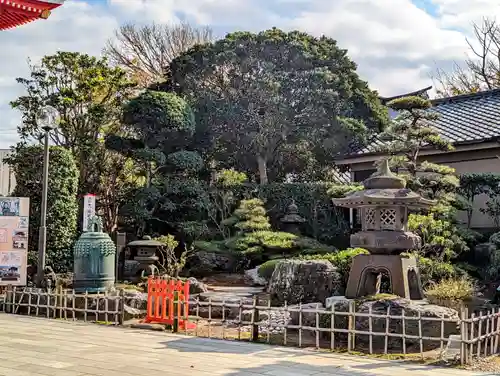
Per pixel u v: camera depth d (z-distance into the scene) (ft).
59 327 28.94
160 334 27.20
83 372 18.78
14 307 34.42
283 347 24.06
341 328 25.07
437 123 57.72
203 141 63.82
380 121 62.90
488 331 22.33
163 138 58.95
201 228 53.31
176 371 19.13
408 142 40.24
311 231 54.54
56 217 45.75
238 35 62.64
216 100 62.95
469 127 53.83
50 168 45.80
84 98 59.06
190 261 51.26
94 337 26.03
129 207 55.67
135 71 99.35
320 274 34.63
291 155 61.77
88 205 45.27
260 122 59.77
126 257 49.39
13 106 57.06
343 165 60.39
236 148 63.36
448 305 28.45
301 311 24.70
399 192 27.32
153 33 104.06
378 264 27.04
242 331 28.43
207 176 63.10
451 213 42.04
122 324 29.78
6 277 37.19
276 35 61.57
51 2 30.19
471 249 44.01
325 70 59.21
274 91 58.39
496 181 46.37
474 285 35.81
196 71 64.75
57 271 45.55
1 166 56.59
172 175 58.18
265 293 38.04
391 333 23.20
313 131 59.52
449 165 52.34
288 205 55.16
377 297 25.64
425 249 36.83
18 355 21.62
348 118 58.90
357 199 27.17
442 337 21.94
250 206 49.29
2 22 32.12
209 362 20.74
